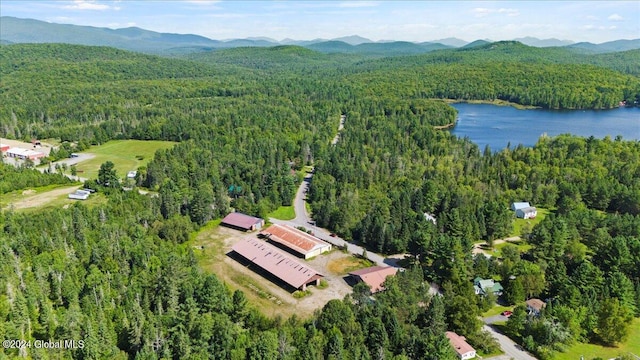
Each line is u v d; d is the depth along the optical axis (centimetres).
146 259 13675
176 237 16588
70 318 10212
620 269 13950
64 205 19275
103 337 10069
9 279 11781
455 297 11844
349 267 15212
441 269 14200
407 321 11331
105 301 11481
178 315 10906
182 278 12294
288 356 9594
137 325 10412
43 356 9450
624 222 16788
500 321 12450
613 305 11600
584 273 13038
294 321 11350
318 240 16400
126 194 19550
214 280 11812
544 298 13525
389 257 16025
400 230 16462
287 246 16338
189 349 9900
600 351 11362
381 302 11544
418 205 19262
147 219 17162
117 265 13312
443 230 17000
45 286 11950
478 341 11131
